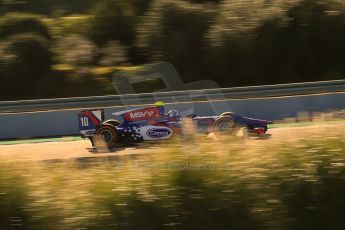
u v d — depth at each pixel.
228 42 73.19
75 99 50.56
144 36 78.25
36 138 49.09
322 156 19.78
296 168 19.47
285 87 52.62
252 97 52.22
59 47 80.62
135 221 18.42
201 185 19.00
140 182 18.97
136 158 20.91
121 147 36.75
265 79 74.56
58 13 97.75
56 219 18.36
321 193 19.55
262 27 73.06
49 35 84.25
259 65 73.75
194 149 20.31
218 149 20.16
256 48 73.00
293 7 74.50
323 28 73.81
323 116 23.66
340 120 22.92
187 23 76.81
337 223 19.59
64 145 39.34
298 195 19.44
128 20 86.50
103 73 73.00
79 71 73.62
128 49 82.06
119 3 87.69
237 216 18.92
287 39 73.94
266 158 19.59
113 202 18.55
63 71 74.62
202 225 18.72
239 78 74.56
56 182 19.27
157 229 18.50
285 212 19.17
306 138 20.47
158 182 18.98
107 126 37.16
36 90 74.56
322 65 75.12
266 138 21.41
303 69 75.25
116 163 21.02
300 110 51.78
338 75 74.31
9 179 19.08
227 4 77.25
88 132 38.22
